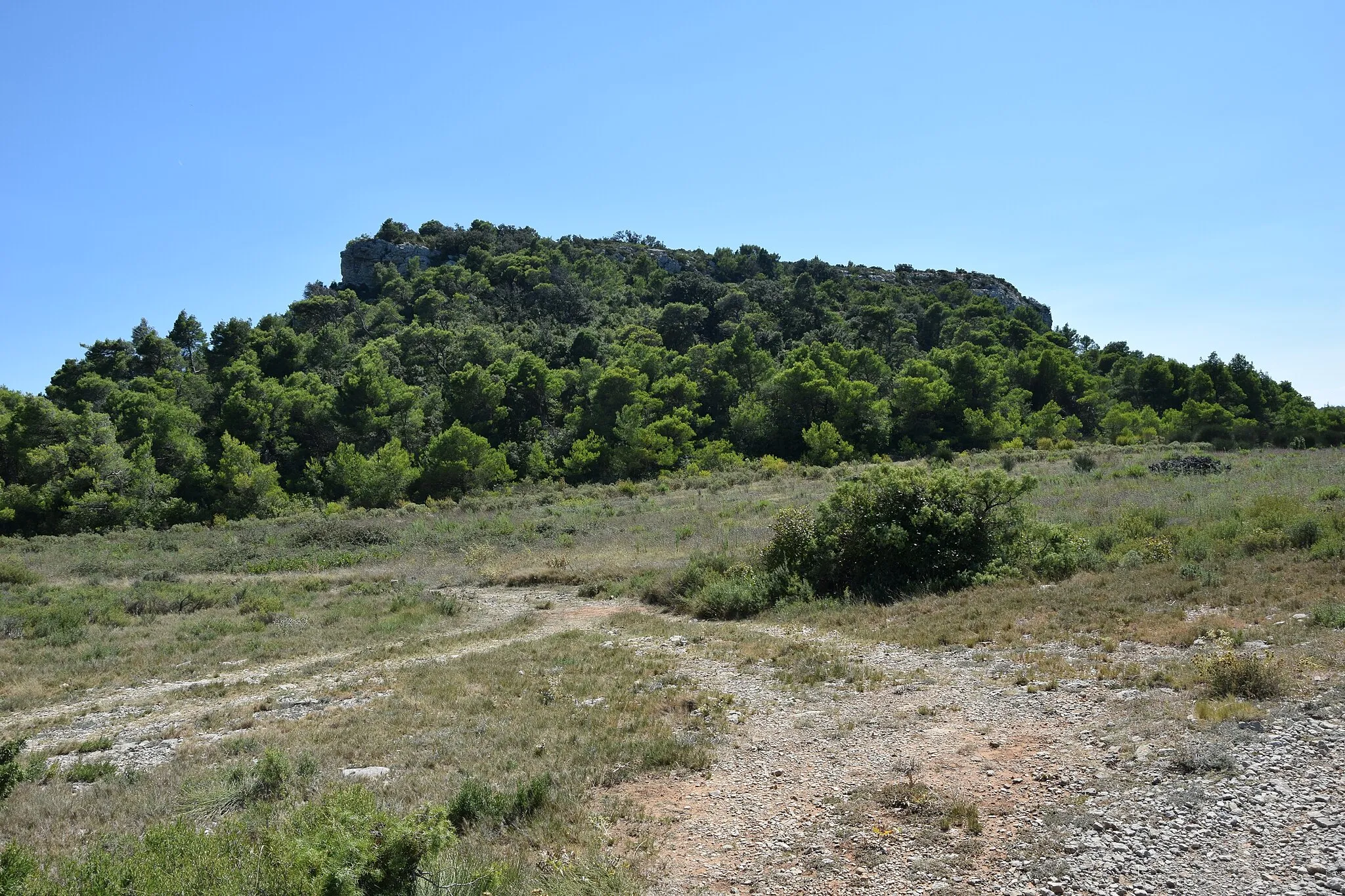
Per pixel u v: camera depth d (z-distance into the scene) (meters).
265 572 29.22
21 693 13.59
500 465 60.88
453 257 157.62
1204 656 8.55
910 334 110.94
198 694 12.83
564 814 6.52
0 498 50.22
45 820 7.12
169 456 60.28
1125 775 6.27
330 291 142.75
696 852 5.84
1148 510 18.31
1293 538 13.44
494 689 11.23
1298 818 5.25
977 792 6.40
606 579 22.31
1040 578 14.55
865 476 17.83
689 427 68.00
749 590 16.62
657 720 9.20
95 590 24.61
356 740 9.09
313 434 68.69
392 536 35.38
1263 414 79.12
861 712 8.88
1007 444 60.62
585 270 149.25
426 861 5.12
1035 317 138.75
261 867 5.14
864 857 5.54
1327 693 7.16
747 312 116.50
